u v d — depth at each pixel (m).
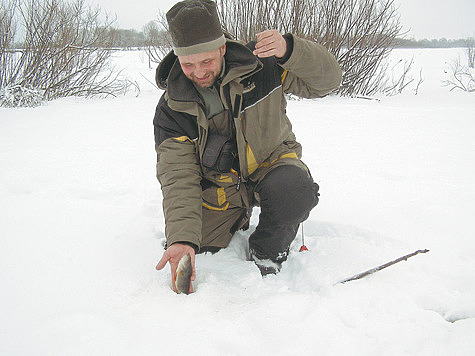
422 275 1.96
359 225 2.51
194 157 1.96
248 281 1.96
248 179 2.12
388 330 1.58
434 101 7.67
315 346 1.50
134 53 17.28
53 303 1.72
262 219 2.04
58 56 7.80
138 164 3.69
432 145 4.38
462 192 3.04
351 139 4.63
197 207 1.87
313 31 8.15
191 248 1.79
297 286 1.96
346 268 2.00
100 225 2.44
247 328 1.59
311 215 2.67
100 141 4.51
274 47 1.79
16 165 3.56
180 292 1.80
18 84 7.20
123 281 1.89
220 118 1.95
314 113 6.14
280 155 2.07
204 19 1.66
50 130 5.04
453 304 1.74
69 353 1.45
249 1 7.83
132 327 1.58
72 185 3.11
